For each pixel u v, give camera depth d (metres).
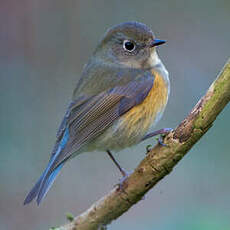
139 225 12.29
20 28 13.84
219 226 9.47
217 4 14.35
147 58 9.19
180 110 13.40
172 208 11.78
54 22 14.02
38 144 12.95
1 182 12.41
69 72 13.92
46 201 12.61
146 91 8.75
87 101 9.00
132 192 7.24
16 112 13.22
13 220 12.25
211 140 12.07
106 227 7.55
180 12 14.36
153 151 6.98
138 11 14.34
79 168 13.09
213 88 6.54
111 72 9.16
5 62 13.65
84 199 12.82
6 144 12.80
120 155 13.20
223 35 14.20
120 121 8.80
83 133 8.80
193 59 14.03
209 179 11.97
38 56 13.84
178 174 12.30
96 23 14.23
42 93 13.59
